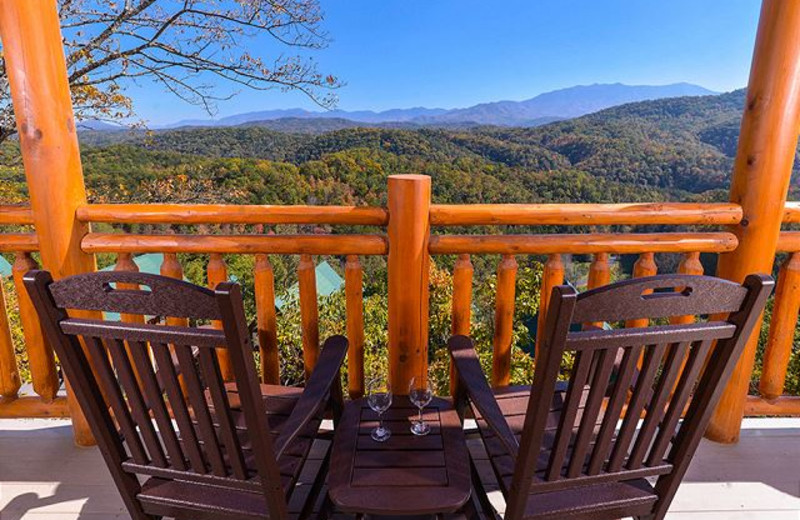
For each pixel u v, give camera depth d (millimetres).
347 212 1562
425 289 1642
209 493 1084
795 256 1657
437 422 1385
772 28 1442
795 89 1463
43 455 1722
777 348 1745
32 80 1435
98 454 1727
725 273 1669
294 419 1117
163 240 1589
